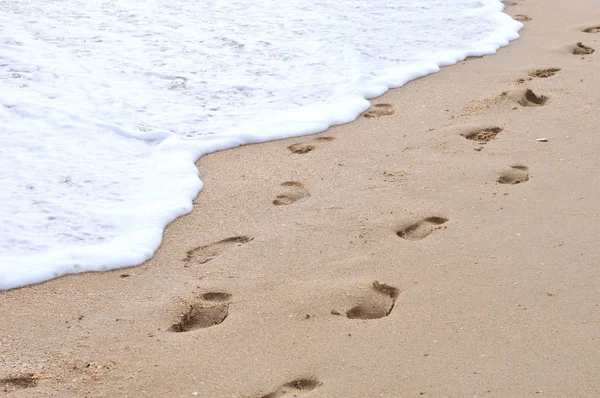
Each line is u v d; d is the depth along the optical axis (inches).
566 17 309.7
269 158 191.2
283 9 316.2
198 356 118.7
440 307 128.5
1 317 129.3
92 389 111.8
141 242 151.6
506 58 262.5
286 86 235.5
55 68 241.4
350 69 249.4
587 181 169.6
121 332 125.5
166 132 201.0
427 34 289.1
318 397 108.0
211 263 146.1
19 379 114.3
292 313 129.2
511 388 108.2
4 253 146.3
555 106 215.5
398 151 191.8
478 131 202.1
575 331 120.0
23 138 193.9
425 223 157.9
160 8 311.9
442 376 111.4
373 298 133.6
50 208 162.9
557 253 142.3
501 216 157.2
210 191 174.7
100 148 192.4
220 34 281.6
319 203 167.3
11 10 298.2
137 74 241.0
